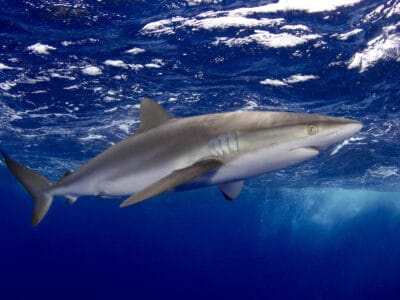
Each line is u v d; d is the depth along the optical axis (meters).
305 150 4.15
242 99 13.85
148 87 13.35
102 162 5.31
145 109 5.18
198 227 79.38
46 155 23.97
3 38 10.70
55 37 10.65
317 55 10.98
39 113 16.11
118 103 14.74
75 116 16.31
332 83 12.27
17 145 21.81
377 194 35.97
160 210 59.41
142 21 9.98
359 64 11.24
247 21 9.92
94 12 9.62
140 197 3.57
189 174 3.95
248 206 49.47
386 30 9.81
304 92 12.90
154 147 4.88
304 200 41.53
